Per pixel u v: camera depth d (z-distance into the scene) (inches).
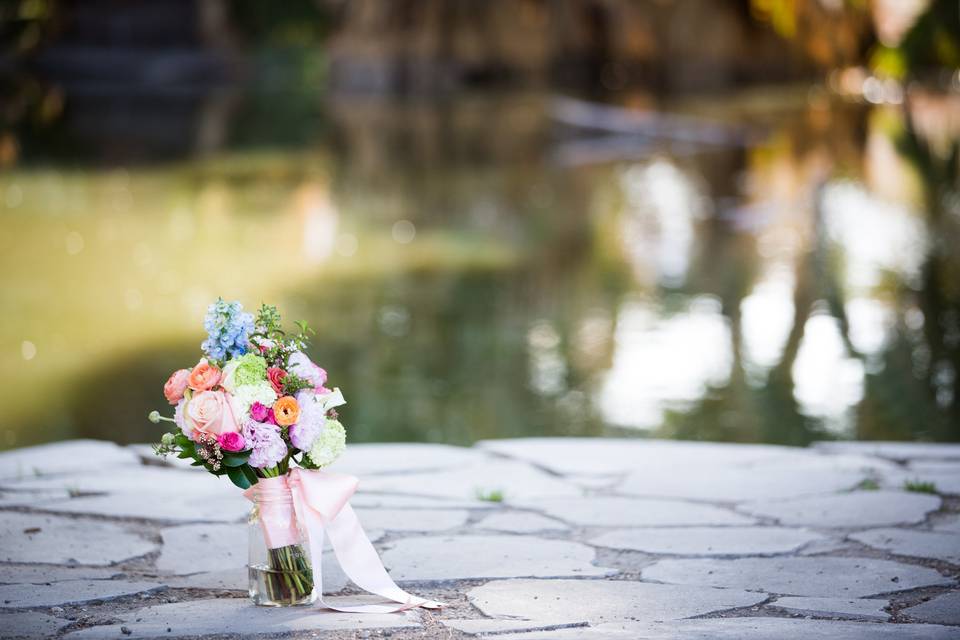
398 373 494.0
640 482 244.2
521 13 2151.8
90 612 165.3
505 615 162.9
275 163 1262.3
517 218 938.1
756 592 174.6
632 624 157.2
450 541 202.4
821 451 278.4
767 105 1857.8
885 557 194.7
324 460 165.0
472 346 541.6
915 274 678.5
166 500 228.2
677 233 849.5
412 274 717.3
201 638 151.1
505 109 1867.6
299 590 166.2
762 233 834.2
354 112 1829.5
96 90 2096.5
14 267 710.5
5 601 168.2
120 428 414.6
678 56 2101.4
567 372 489.7
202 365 164.4
